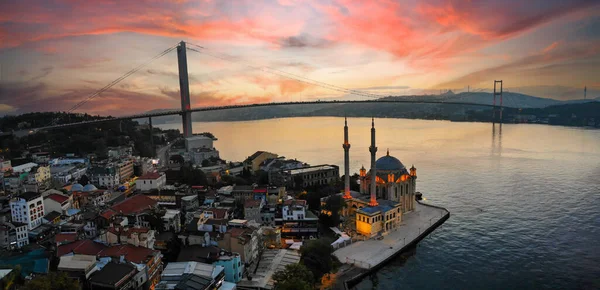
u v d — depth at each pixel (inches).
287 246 6195.9
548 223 7687.0
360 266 5767.7
